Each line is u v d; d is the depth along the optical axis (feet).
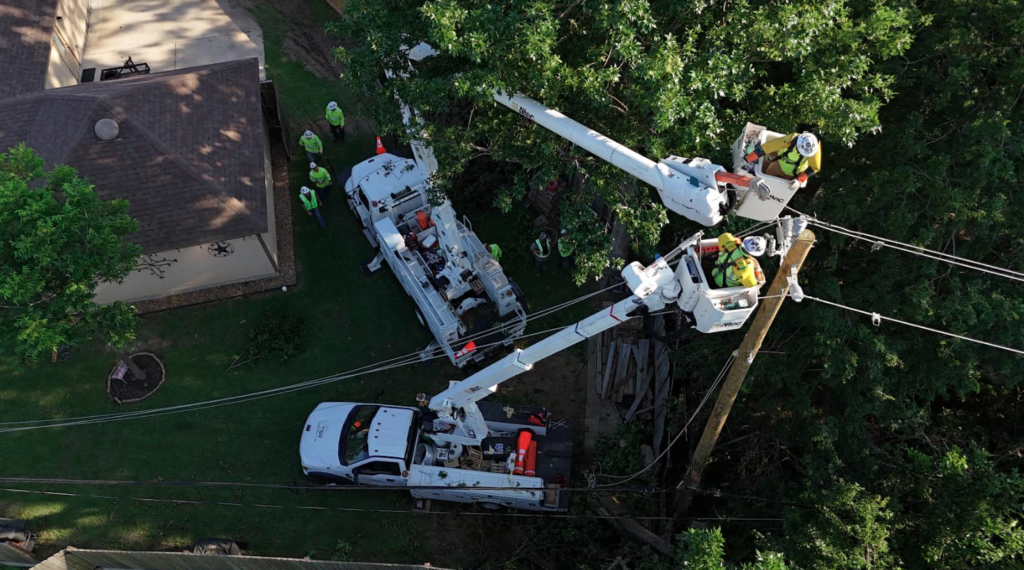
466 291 59.36
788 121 41.16
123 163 58.59
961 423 50.24
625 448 53.67
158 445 55.88
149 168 58.95
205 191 59.21
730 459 53.88
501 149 46.01
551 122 36.14
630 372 59.26
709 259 30.40
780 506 45.70
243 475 55.06
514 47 37.76
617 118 46.47
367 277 65.46
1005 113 42.50
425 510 53.83
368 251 67.05
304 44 81.15
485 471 52.85
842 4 39.93
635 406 58.18
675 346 56.08
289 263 65.67
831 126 39.65
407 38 43.19
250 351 60.18
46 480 46.26
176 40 80.64
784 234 30.58
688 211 30.30
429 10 36.27
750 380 46.29
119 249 46.88
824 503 38.75
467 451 54.24
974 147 40.73
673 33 45.27
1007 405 52.80
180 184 59.00
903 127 43.60
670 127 39.14
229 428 57.06
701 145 40.45
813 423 47.06
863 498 38.04
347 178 69.05
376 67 43.37
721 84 38.22
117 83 65.10
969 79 42.86
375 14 42.83
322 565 44.42
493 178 68.33
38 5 71.51
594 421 58.75
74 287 42.29
